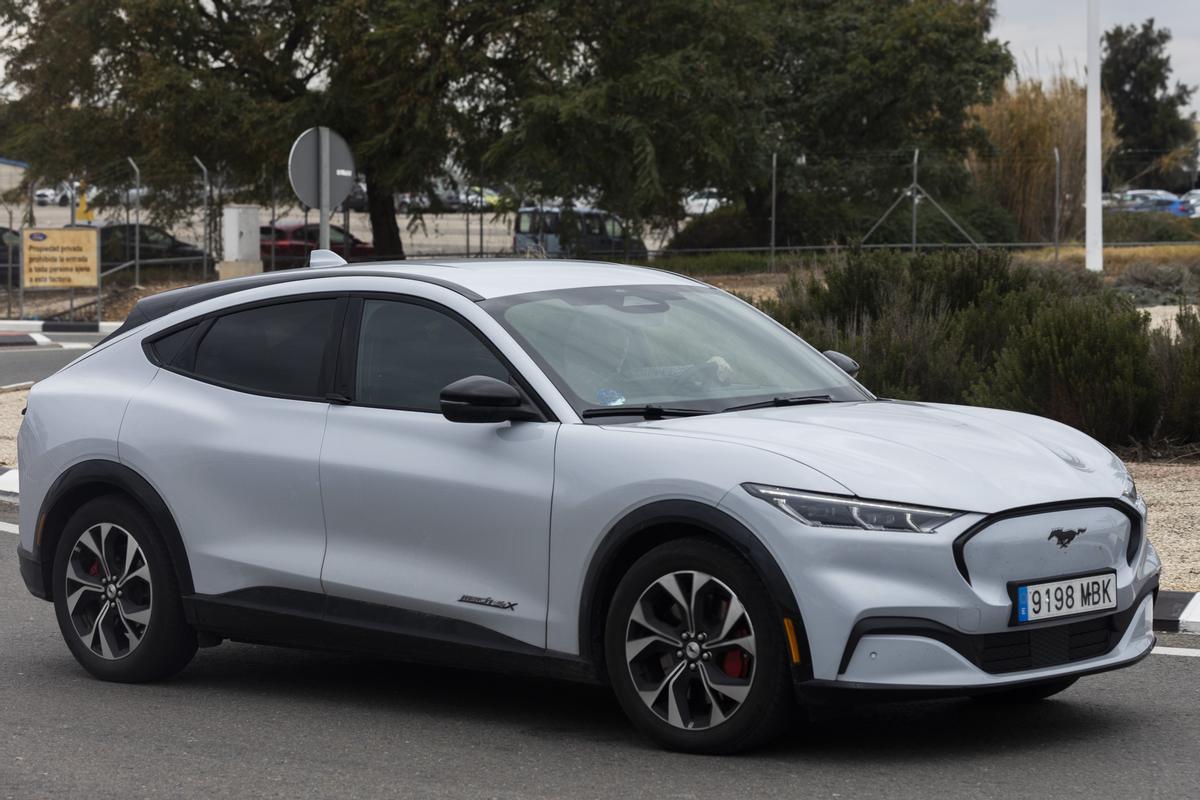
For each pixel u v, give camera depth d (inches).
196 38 1611.7
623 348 261.0
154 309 303.7
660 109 1509.6
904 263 676.1
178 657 287.4
